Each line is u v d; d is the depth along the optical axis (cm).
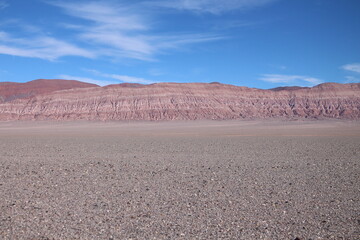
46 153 2659
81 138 4784
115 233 800
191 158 2220
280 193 1182
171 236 780
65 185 1347
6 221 888
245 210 978
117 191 1231
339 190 1223
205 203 1057
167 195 1163
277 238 768
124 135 5669
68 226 848
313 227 834
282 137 4622
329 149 2825
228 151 2695
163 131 7369
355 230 811
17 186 1335
